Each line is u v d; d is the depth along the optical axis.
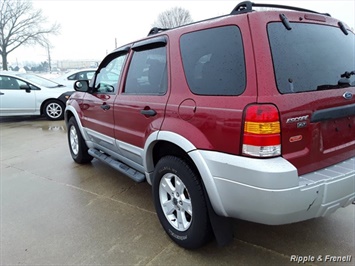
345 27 2.48
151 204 3.32
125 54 3.28
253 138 1.79
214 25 2.14
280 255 2.34
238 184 1.89
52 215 3.12
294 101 1.86
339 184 1.96
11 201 3.48
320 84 2.07
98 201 3.42
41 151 5.63
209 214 2.18
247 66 1.88
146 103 2.67
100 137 3.76
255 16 1.90
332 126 2.12
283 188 1.76
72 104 4.57
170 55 2.49
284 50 1.94
